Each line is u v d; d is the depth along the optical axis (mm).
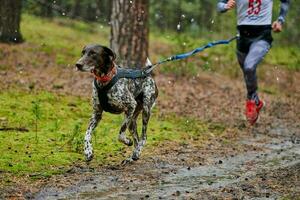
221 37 26188
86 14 32781
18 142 10781
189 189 8570
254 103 11547
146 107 10297
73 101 14648
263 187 8664
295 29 29203
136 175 9266
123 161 10000
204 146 11734
